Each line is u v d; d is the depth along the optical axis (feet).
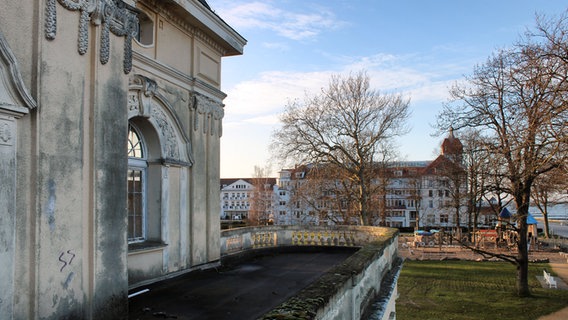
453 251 137.90
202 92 38.50
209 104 39.45
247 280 34.35
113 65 22.53
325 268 40.63
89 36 21.18
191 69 37.17
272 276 36.22
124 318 22.82
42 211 18.28
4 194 16.70
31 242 17.88
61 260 19.15
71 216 19.77
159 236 32.55
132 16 24.03
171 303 26.86
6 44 16.56
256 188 277.23
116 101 22.68
